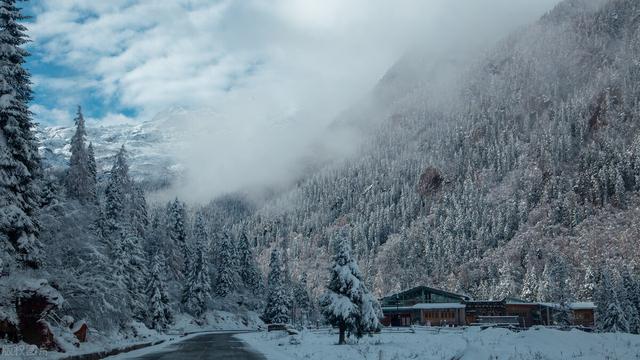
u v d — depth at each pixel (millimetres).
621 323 73000
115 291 35656
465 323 93625
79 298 32062
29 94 27203
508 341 27656
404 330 65875
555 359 19453
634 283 85500
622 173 186750
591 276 121812
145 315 65438
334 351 33031
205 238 116938
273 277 109438
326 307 40156
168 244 89688
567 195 185625
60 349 25297
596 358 19141
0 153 24875
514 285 139500
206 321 94875
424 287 98375
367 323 39656
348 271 40156
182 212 98812
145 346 39656
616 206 172375
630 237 147625
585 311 94750
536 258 153875
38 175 27781
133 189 85062
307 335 55656
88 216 36219
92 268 34469
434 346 34156
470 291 156250
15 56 26328
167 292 77562
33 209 27016
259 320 110688
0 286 23531
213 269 113750
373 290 178500
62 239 32656
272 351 35188
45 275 28453
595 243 151750
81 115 61375
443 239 189250
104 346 31203
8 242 25094
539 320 94938
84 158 60656
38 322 24578
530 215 183750
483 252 175375
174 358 28578
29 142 26719
